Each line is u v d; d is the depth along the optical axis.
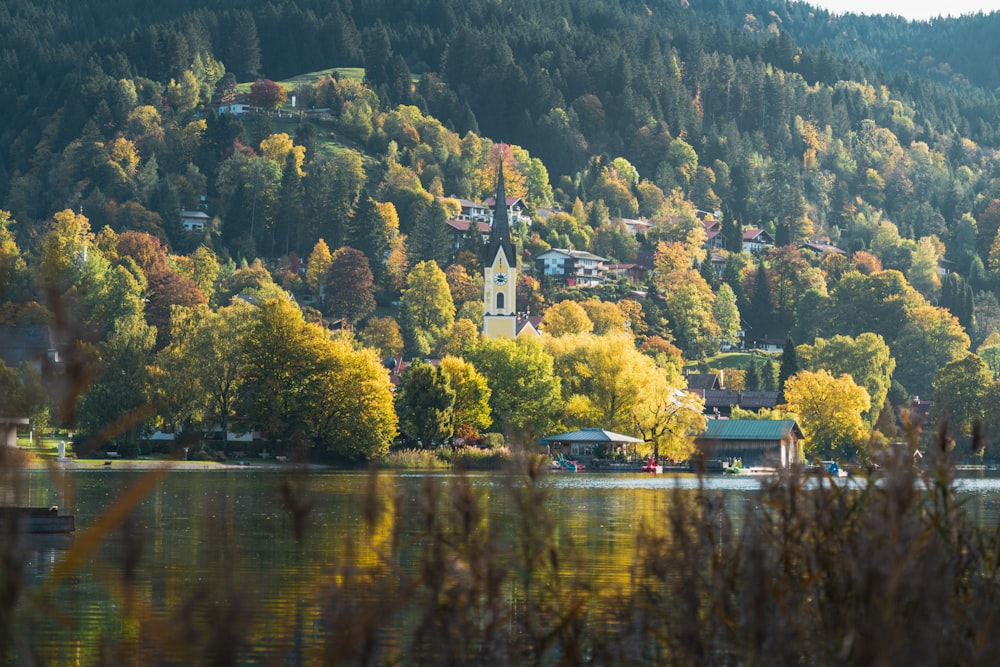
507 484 20.50
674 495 22.50
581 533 80.19
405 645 32.81
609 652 22.58
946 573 19.38
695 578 21.00
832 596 20.22
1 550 12.26
